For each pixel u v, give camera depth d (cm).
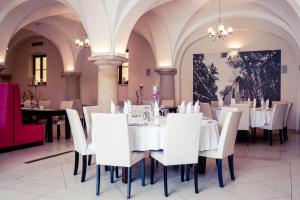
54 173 417
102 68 691
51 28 1065
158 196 330
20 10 745
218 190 351
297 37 789
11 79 1398
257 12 853
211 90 1028
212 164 485
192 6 832
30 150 575
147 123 395
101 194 336
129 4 637
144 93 1119
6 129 560
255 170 440
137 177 405
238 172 430
